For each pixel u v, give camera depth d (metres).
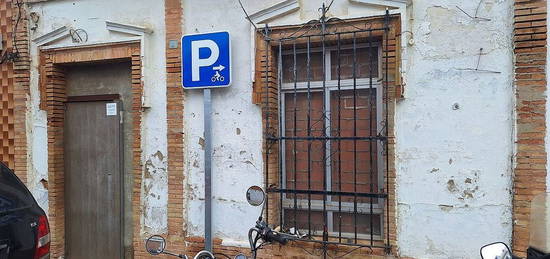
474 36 4.02
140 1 5.21
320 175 4.74
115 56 5.30
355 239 4.38
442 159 4.13
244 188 4.83
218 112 4.93
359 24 4.38
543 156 3.79
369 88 4.50
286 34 4.63
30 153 5.72
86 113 5.70
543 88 3.79
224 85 4.75
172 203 5.09
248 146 4.81
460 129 4.07
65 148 5.77
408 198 4.25
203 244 4.98
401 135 4.26
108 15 5.36
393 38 4.25
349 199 4.67
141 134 5.21
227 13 4.88
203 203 4.99
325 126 4.64
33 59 5.71
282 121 4.89
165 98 5.12
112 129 5.58
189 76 4.87
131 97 5.52
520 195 3.85
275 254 4.73
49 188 5.62
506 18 3.93
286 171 4.89
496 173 3.96
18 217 3.20
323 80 4.55
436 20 4.14
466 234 4.06
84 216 5.72
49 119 5.61
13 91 5.77
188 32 5.03
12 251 3.08
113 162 5.59
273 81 4.77
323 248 4.54
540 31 3.79
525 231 3.82
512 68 3.91
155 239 3.85
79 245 5.75
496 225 3.96
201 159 4.99
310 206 4.64
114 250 5.59
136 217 5.25
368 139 4.32
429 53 4.16
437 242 4.16
